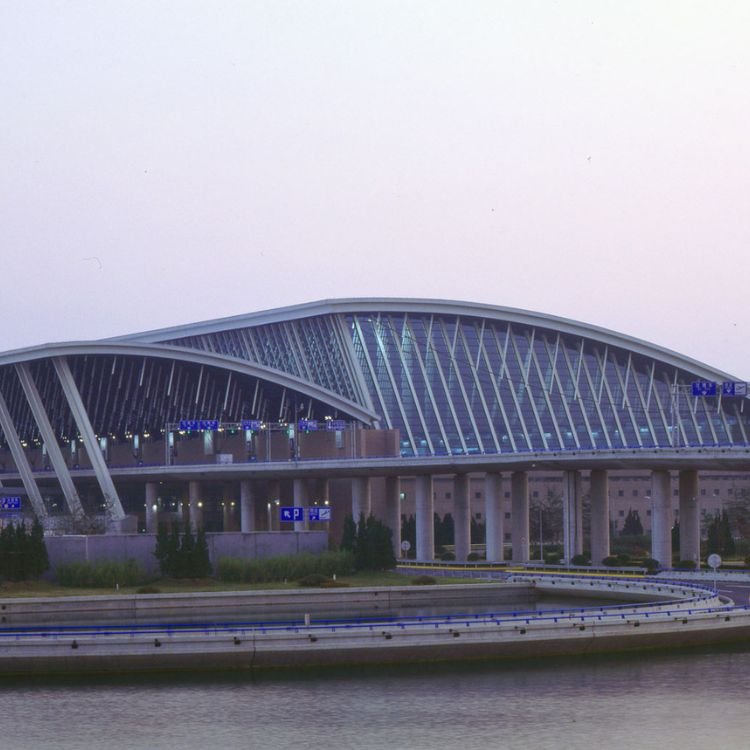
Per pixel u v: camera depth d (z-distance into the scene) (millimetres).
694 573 121562
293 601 112562
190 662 72562
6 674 71812
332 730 60031
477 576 128625
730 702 64750
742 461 127312
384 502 191875
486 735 58844
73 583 118000
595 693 66938
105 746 58125
